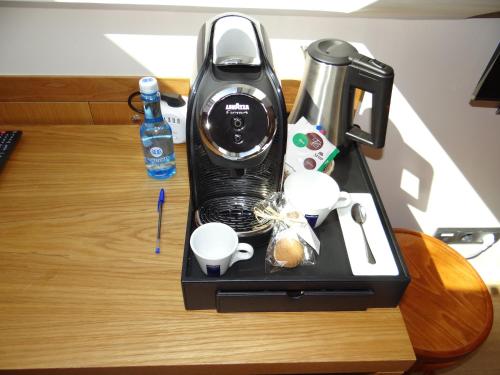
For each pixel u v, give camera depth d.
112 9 0.81
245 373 0.60
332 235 0.71
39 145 0.89
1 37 0.84
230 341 0.60
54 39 0.85
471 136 1.17
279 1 0.80
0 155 0.84
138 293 0.64
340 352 0.59
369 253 0.66
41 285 0.64
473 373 1.29
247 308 0.63
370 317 0.64
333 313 0.64
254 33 0.57
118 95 0.93
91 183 0.81
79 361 0.56
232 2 0.80
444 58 0.99
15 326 0.59
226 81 0.54
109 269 0.67
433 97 1.08
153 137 0.77
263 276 0.61
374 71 0.72
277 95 0.56
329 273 0.64
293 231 0.64
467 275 1.10
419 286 1.08
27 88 0.90
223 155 0.58
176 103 0.85
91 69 0.91
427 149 1.20
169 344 0.59
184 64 0.92
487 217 1.42
